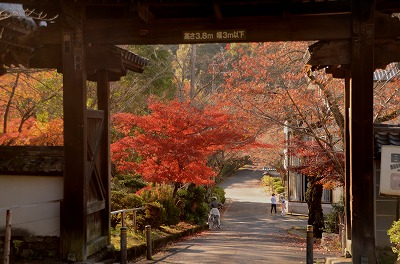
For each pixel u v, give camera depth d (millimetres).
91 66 10469
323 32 9852
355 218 9672
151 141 17906
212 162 30156
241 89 16906
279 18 9945
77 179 10133
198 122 17906
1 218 10484
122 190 23703
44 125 17125
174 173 18438
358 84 9672
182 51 41781
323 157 17969
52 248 10281
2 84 16359
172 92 31469
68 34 10195
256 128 17812
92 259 10625
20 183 10422
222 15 9992
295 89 16922
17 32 11500
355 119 9695
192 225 24047
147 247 13352
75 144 10172
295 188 37250
